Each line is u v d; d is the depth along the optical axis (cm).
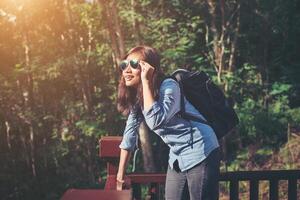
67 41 1136
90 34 1056
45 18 1147
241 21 1039
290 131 934
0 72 1208
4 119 1232
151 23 989
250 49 1046
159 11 1031
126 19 981
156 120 238
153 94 242
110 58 1048
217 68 991
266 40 1029
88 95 1058
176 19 1038
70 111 1088
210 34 1058
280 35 1067
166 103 242
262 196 798
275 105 970
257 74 1029
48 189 1089
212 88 264
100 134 977
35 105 1167
